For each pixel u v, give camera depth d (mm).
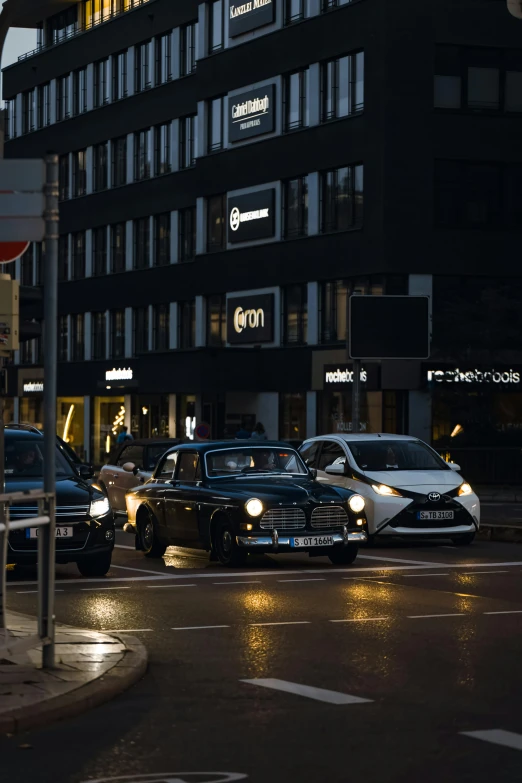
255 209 61625
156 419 68625
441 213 54688
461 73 54531
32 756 8555
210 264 65125
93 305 76000
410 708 10031
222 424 62531
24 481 21453
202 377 61094
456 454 52094
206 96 65000
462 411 53688
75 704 9867
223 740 8984
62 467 21797
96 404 75688
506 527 27797
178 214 68688
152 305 70875
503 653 12727
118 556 24406
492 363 52781
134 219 72375
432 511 25859
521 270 55250
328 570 21062
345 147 56188
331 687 10961
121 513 32031
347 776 7941
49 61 79750
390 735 9086
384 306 44594
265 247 61250
